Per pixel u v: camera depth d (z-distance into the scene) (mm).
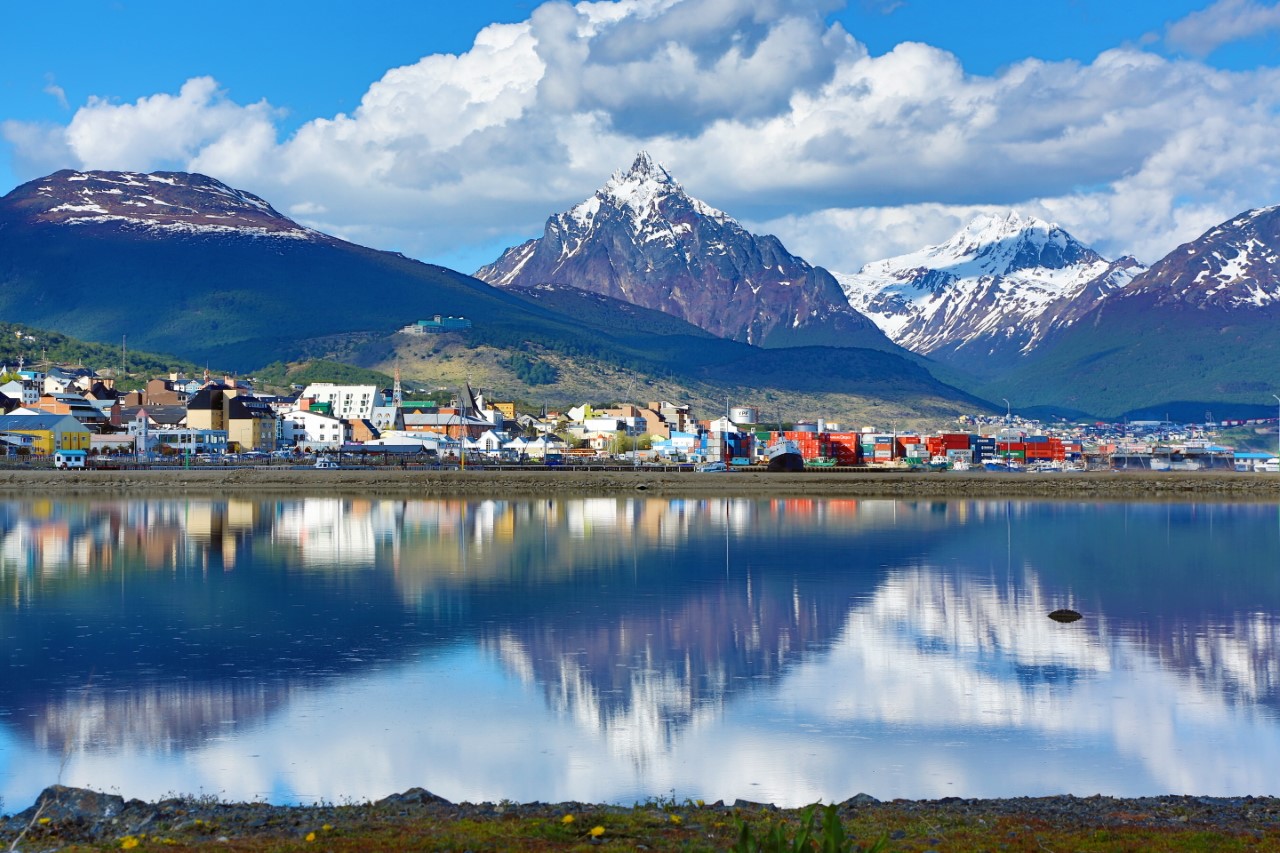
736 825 32344
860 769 46469
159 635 71062
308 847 29844
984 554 115562
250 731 51219
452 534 131750
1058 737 50938
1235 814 34812
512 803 36562
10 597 84812
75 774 45344
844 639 71500
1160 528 147875
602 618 77812
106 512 160750
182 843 30234
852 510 175750
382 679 60594
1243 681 60781
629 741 50156
